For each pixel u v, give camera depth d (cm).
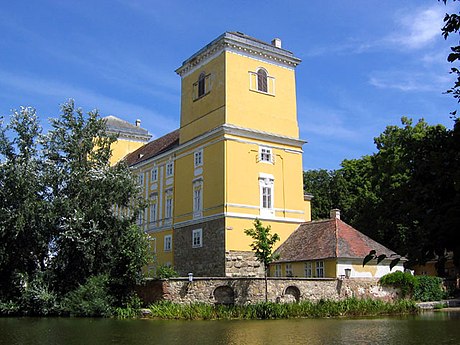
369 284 3709
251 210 4309
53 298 3381
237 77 4484
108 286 3453
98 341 2003
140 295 3472
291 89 4838
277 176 4547
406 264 506
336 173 6969
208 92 4634
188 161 4809
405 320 2897
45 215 3491
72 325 2709
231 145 4325
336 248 3797
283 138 4625
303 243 4184
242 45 4525
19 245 3597
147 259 3494
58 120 3866
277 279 3419
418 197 500
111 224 3681
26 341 2027
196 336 2139
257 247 3547
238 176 4303
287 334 2192
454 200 477
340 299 3553
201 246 4397
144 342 1956
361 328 2436
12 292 3547
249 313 3070
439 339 2002
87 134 3903
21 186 3522
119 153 7031
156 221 5225
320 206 6588
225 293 3328
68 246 3550
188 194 4731
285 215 4503
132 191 3859
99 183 3728
